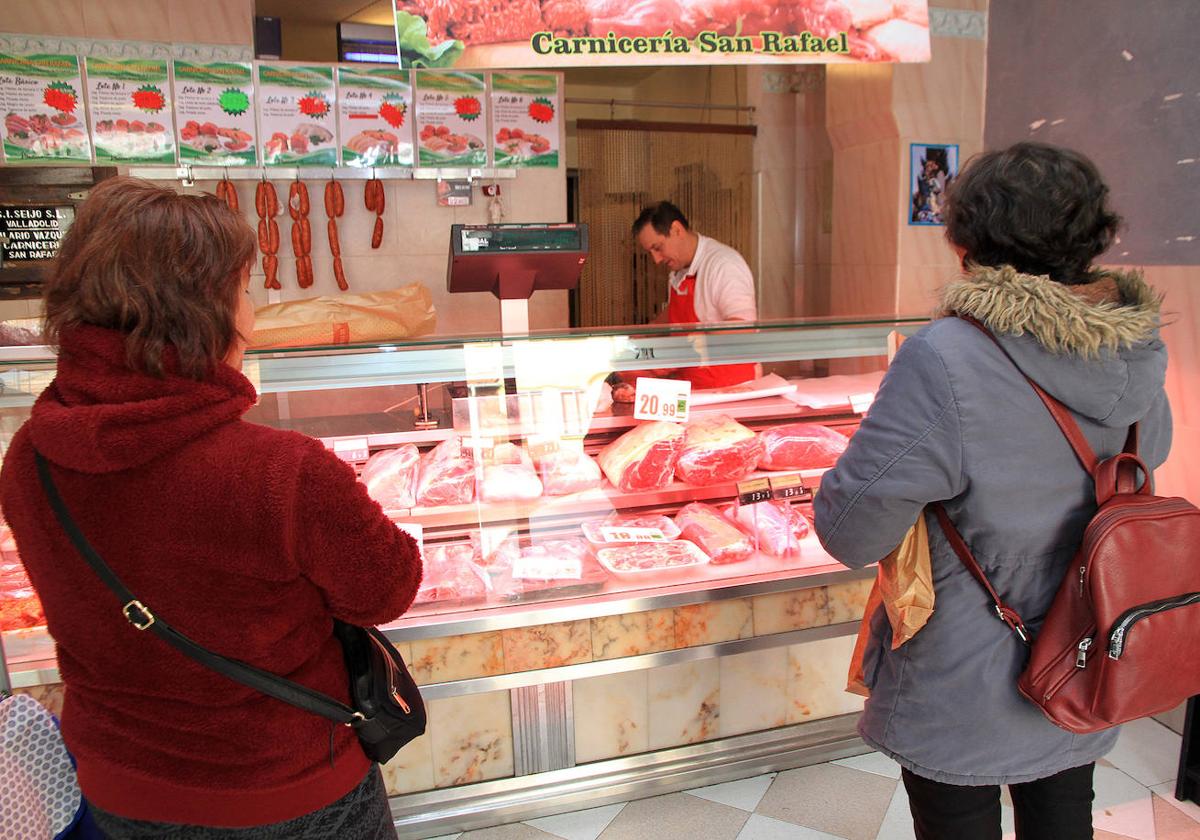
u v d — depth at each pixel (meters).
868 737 1.62
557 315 4.45
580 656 2.22
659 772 2.43
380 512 1.20
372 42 4.46
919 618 1.49
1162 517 1.36
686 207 5.46
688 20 2.30
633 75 6.91
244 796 1.15
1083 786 1.58
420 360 2.14
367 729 1.26
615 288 5.50
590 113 7.22
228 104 3.69
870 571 2.38
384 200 3.96
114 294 1.03
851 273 4.45
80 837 1.47
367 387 2.23
